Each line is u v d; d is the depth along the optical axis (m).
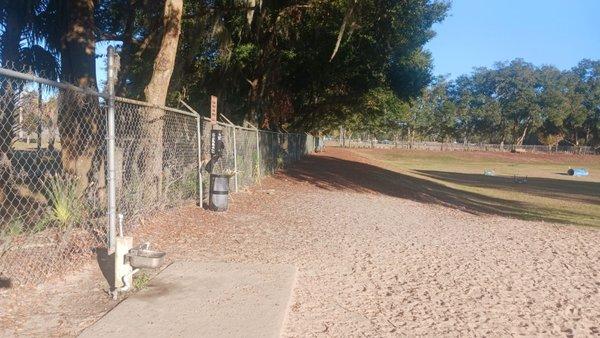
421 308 5.99
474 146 101.12
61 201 7.45
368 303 6.07
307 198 15.90
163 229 9.02
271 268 6.95
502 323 5.66
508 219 15.34
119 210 8.56
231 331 4.75
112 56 6.54
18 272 5.88
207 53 22.81
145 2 15.03
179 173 11.48
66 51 10.77
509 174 57.94
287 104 31.44
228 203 12.65
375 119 47.06
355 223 11.58
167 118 10.80
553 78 109.44
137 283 5.88
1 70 4.89
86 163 8.47
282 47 24.84
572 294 6.88
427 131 118.38
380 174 30.75
